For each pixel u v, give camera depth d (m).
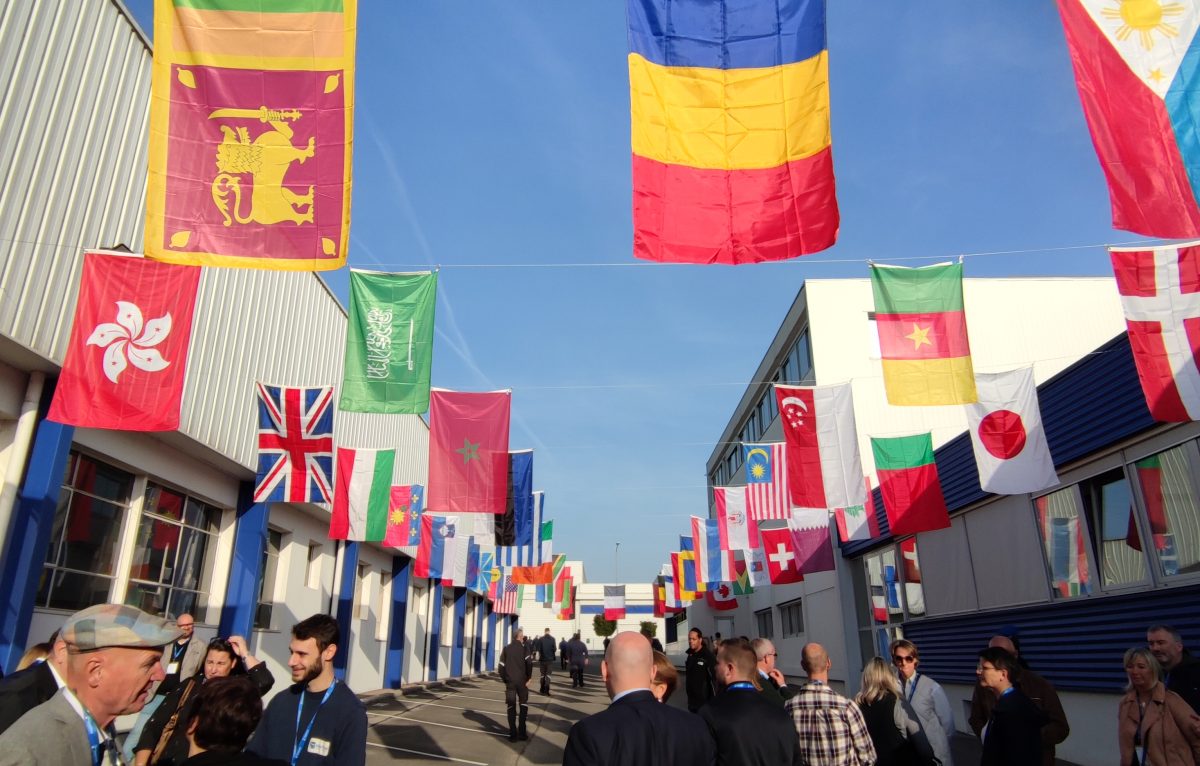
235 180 5.88
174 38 5.95
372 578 21.05
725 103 6.14
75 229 8.45
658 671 4.45
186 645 6.20
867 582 19.56
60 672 3.03
